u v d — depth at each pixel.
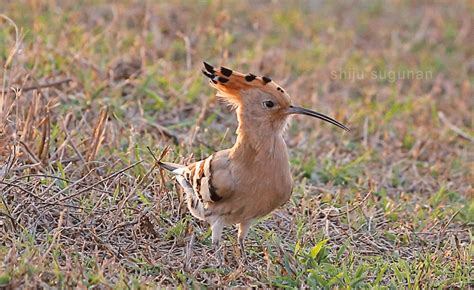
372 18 28.52
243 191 11.73
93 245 12.29
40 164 13.84
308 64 23.39
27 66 18.41
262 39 24.08
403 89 23.64
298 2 28.95
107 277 11.32
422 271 12.45
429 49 26.31
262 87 11.91
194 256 12.64
